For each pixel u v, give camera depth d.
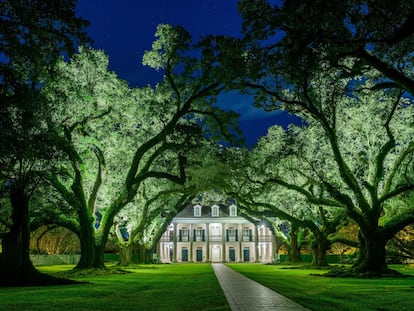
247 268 48.34
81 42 18.56
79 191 33.72
